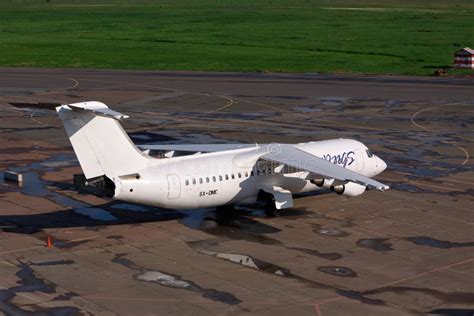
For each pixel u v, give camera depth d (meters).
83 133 135.25
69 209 165.00
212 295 116.75
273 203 158.25
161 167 145.38
